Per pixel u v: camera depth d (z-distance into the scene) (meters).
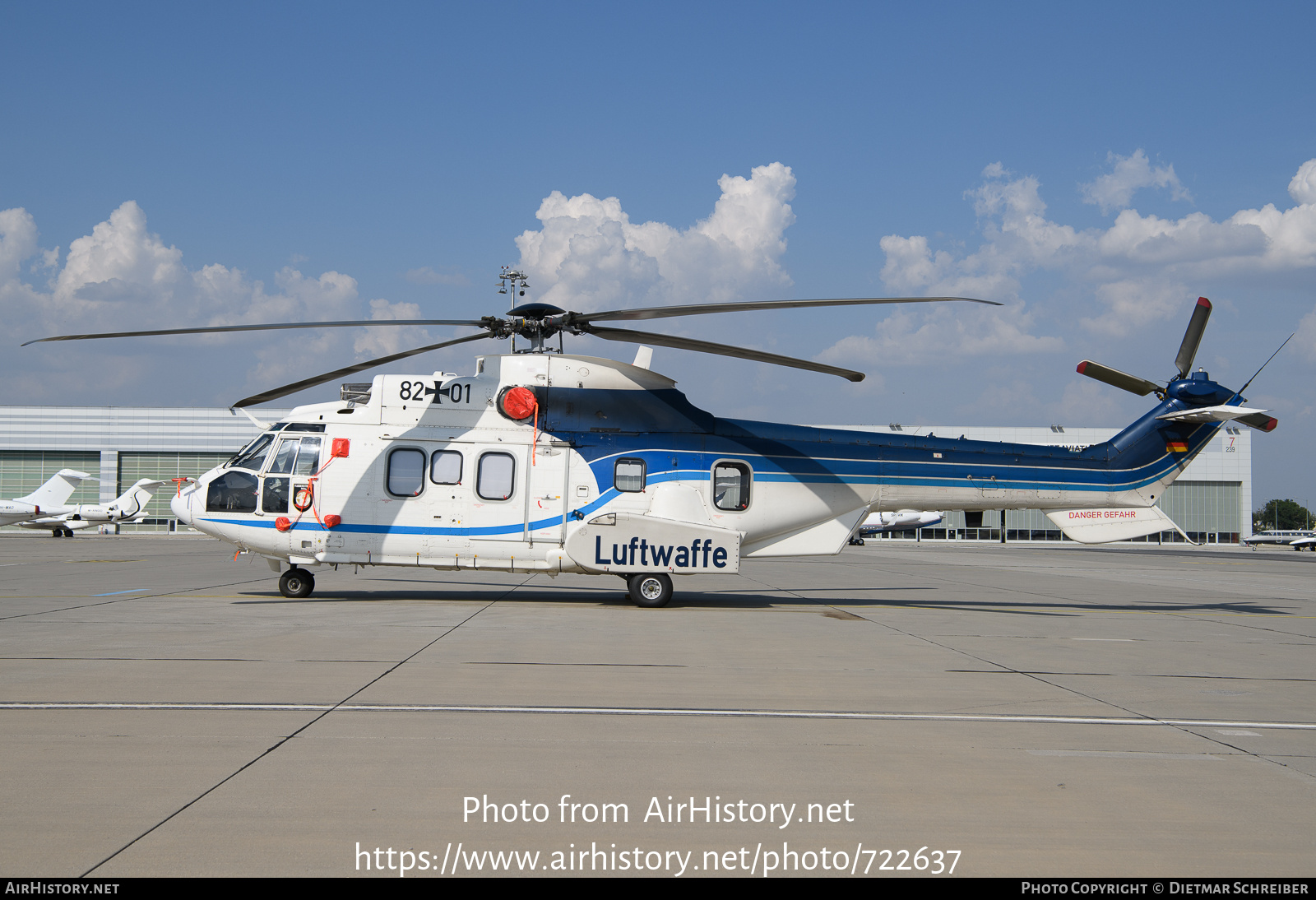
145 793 4.50
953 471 15.68
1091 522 16.12
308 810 4.32
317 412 14.58
